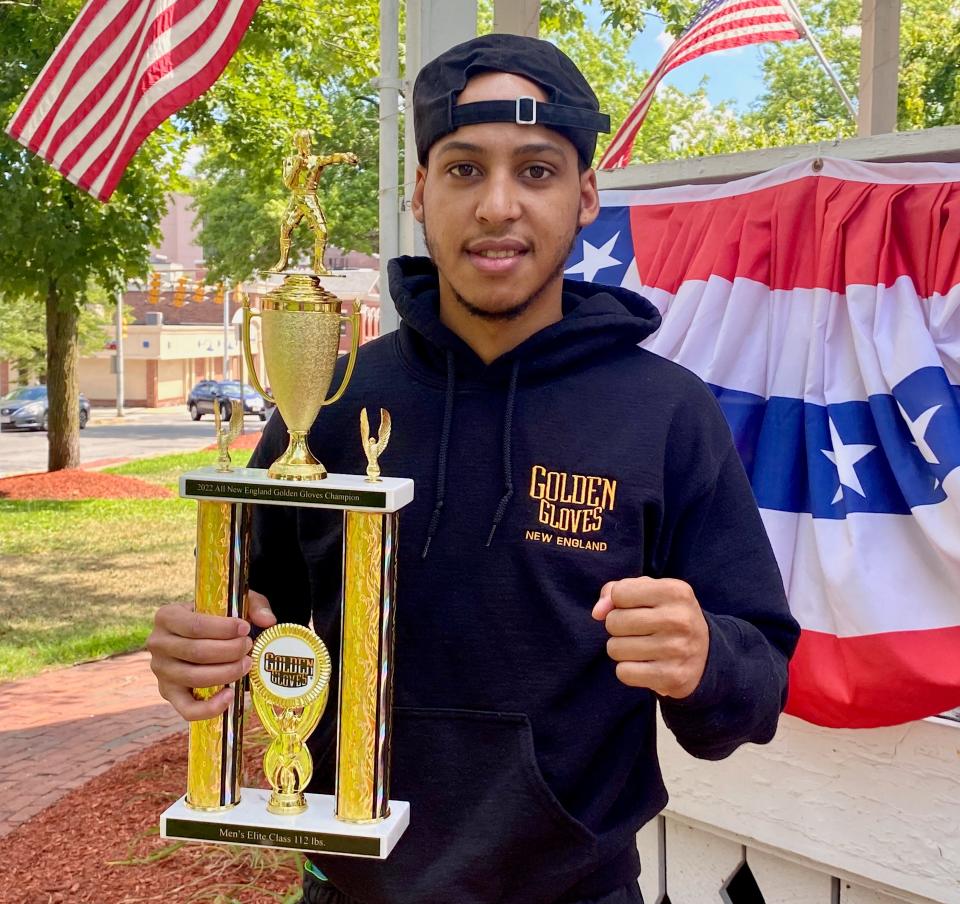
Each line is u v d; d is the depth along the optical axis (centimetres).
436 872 135
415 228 308
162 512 1253
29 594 820
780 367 218
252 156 1209
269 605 150
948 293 196
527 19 338
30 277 1182
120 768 448
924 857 200
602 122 135
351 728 129
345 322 139
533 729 135
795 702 205
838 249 211
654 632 117
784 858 224
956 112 1655
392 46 340
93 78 379
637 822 141
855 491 201
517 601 136
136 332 4512
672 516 141
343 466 149
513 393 140
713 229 231
